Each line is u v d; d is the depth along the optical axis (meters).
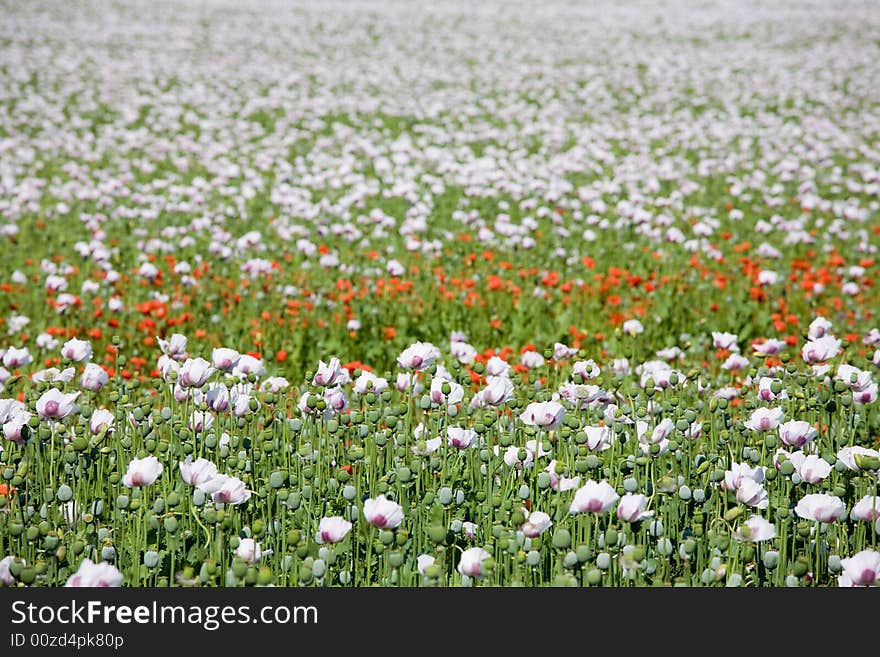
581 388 6.23
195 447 5.98
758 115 28.22
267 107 29.41
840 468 5.96
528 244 13.65
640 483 5.71
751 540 4.98
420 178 20.48
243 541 4.80
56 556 5.05
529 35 46.50
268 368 10.18
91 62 36.03
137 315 11.34
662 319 11.70
